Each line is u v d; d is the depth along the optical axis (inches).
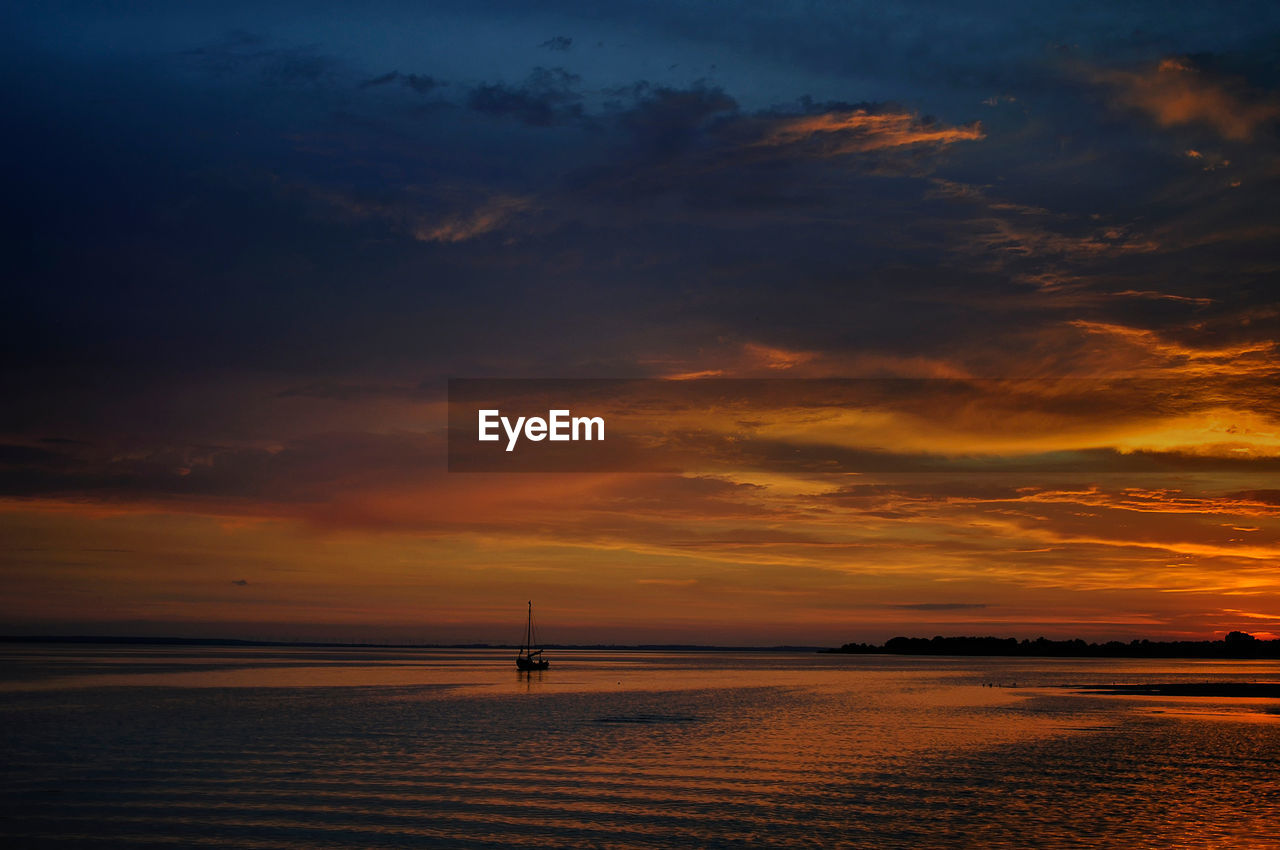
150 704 3523.6
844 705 3764.8
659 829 1439.5
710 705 3710.6
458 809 1558.8
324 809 1552.7
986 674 7450.8
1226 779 1892.2
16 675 5693.9
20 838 1364.4
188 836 1375.5
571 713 3297.2
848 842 1380.4
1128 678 6579.7
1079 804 1638.8
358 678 5846.5
